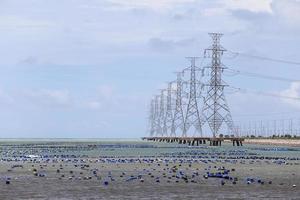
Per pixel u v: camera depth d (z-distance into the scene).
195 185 61.81
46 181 65.88
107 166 93.44
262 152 169.75
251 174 77.69
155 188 58.69
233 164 101.94
